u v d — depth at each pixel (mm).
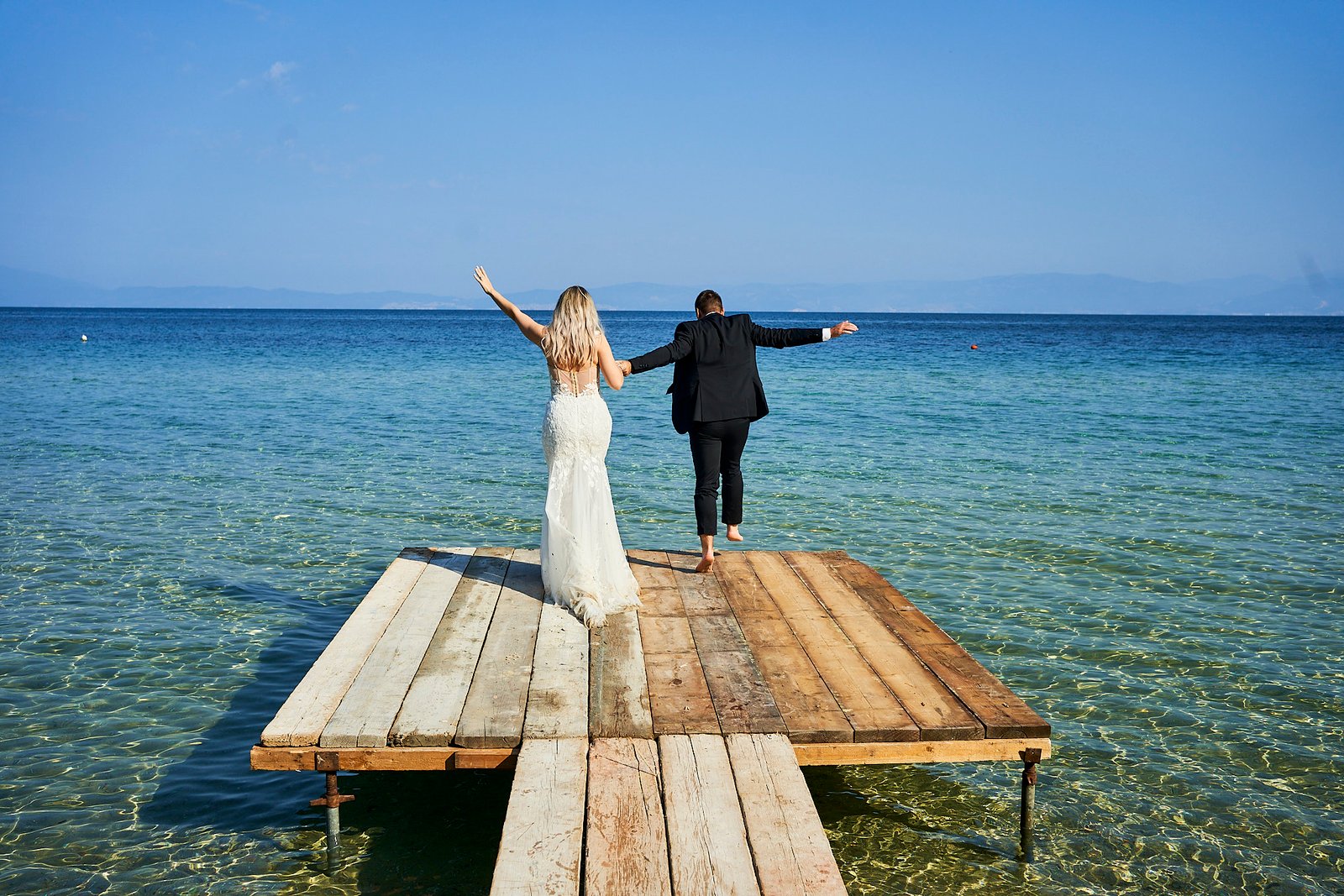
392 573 6938
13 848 4793
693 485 13719
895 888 4613
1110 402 24953
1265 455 16625
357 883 4551
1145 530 11344
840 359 45000
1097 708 6629
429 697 4758
